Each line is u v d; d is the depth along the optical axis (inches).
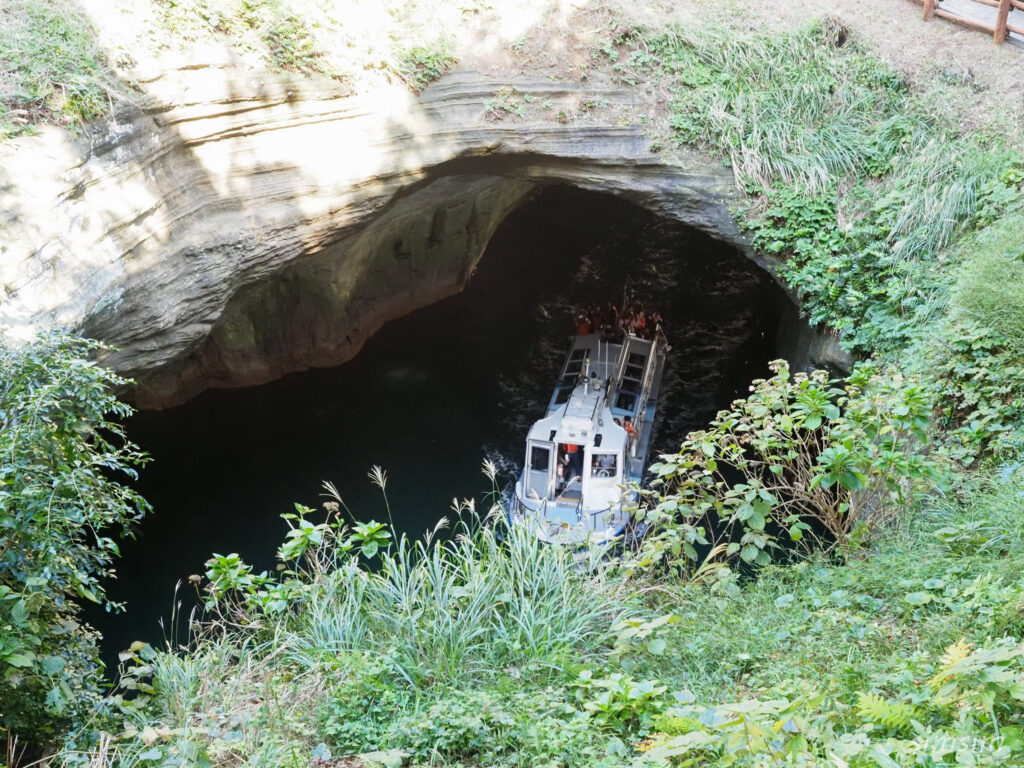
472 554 289.3
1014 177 495.2
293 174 510.6
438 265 845.2
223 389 740.7
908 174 532.7
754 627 255.8
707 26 607.5
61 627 224.8
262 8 496.1
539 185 938.7
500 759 203.2
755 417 300.8
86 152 403.5
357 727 216.8
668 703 213.2
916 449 363.9
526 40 581.0
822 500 311.9
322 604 271.6
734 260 910.4
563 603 264.2
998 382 358.3
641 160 575.5
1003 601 218.4
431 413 741.9
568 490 596.7
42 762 202.7
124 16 447.5
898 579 262.1
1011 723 162.7
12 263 359.9
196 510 629.9
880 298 505.7
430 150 556.4
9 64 398.0
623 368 685.3
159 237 454.6
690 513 295.1
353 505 642.8
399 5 561.6
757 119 568.4
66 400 224.8
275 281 695.1
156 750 198.5
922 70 581.6
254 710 226.8
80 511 214.1
